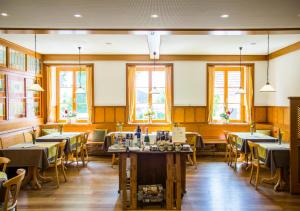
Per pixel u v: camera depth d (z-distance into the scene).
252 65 8.78
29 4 3.87
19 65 7.26
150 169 4.57
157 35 5.55
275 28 5.18
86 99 8.92
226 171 6.41
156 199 4.18
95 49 7.96
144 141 4.81
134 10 4.11
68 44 7.21
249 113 8.82
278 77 8.01
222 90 9.08
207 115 8.80
